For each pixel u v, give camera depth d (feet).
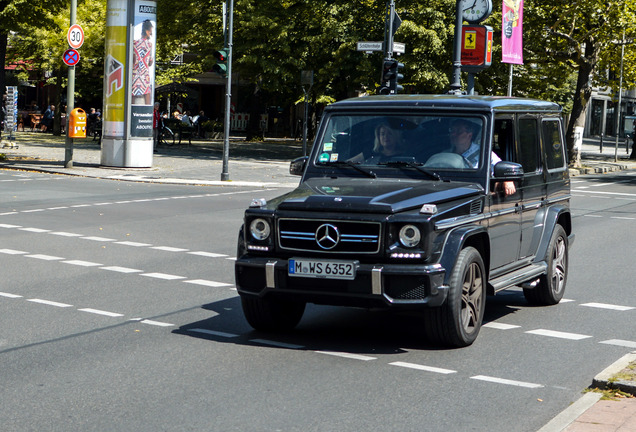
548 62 138.62
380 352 26.00
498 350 26.50
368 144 29.50
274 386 22.12
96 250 46.01
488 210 28.14
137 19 97.35
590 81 133.69
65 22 166.20
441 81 120.67
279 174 99.96
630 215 69.82
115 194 74.74
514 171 28.02
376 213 25.16
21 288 35.50
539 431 18.30
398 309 25.21
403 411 20.24
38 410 19.90
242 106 220.64
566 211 35.53
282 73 128.57
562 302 34.91
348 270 24.93
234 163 114.11
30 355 25.00
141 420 19.26
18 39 170.40
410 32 117.29
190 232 53.57
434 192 26.61
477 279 27.14
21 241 48.37
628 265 44.62
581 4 126.31
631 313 32.89
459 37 70.08
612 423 18.61
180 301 33.50
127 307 32.12
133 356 25.02
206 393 21.40
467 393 21.85
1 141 127.34
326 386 22.22
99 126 148.46
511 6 76.43
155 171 97.35
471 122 28.96
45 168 94.43
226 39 88.99
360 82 127.24
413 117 29.50
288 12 128.88
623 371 22.65
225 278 38.75
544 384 22.82
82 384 22.07
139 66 97.81
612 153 190.19
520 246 31.40
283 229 26.12
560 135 36.04
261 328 28.40
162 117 147.02
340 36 124.47
